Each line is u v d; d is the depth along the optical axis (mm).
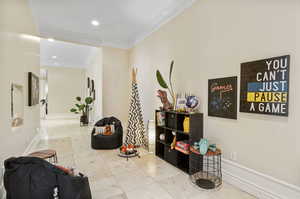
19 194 1342
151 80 4117
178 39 3162
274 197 1727
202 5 2607
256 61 1879
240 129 2068
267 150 1803
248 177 1974
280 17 1681
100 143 3600
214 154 2123
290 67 1607
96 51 6023
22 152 2725
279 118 1699
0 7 1883
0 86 1833
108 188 2062
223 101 2277
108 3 3115
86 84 9141
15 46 2373
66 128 6199
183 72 3037
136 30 4301
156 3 3096
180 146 2594
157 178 2326
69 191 1446
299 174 1562
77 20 3783
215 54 2395
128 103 5512
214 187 2088
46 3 3135
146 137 4035
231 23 2162
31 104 3148
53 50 6359
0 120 1820
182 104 2846
